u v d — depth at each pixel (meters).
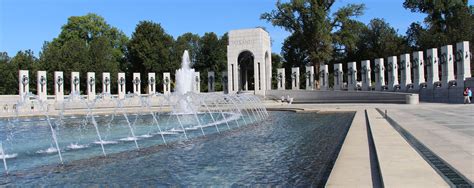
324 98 48.47
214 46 85.31
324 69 54.91
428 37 64.19
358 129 16.39
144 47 72.25
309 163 10.53
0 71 65.62
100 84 69.88
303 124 21.80
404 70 46.16
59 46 78.69
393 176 7.19
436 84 41.34
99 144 15.53
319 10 60.44
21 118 33.34
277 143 14.57
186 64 67.94
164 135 18.11
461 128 15.06
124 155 12.58
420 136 12.88
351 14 63.62
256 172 9.62
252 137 16.67
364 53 78.62
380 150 10.11
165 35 76.19
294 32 65.62
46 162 11.79
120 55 81.50
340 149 11.75
